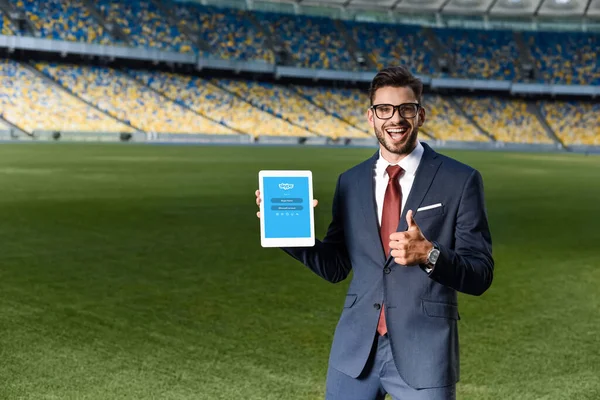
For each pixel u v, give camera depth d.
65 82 40.06
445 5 51.62
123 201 13.08
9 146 30.47
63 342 4.81
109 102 40.12
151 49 41.94
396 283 2.38
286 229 2.39
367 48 50.22
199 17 47.06
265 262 7.78
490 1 50.41
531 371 4.44
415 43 51.47
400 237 2.15
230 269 7.39
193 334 5.06
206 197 14.05
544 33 53.28
